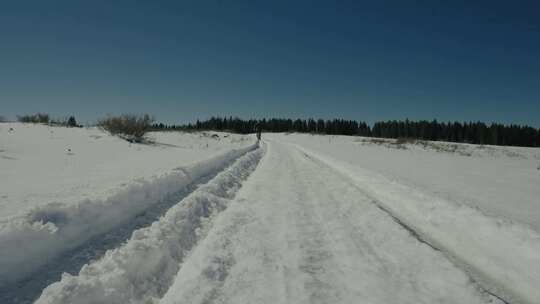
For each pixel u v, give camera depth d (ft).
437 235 19.48
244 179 41.06
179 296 11.91
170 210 21.66
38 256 13.08
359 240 18.49
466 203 24.32
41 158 46.11
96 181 28.96
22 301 10.45
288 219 22.44
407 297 12.39
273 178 41.57
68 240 14.83
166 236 16.83
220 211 24.50
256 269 14.43
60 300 9.95
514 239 16.85
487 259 15.98
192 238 18.33
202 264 14.48
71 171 35.22
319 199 29.07
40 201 20.39
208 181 34.83
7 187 24.59
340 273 14.29
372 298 12.25
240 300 11.85
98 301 10.73
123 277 12.24
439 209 23.48
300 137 238.27
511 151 152.15
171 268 14.43
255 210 24.61
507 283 13.74
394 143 165.58
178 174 31.24
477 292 12.85
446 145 160.04
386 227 20.77
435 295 12.59
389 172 46.19
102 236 16.33
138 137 94.22
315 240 18.39
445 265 15.20
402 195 29.27
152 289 12.46
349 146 141.38
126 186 22.29
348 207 26.17
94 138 86.12
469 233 19.26
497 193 32.35
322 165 58.49
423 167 59.41
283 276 13.85
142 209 21.40
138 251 14.19
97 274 12.11
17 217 14.58
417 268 14.89
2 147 54.39
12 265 11.96
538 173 56.18
